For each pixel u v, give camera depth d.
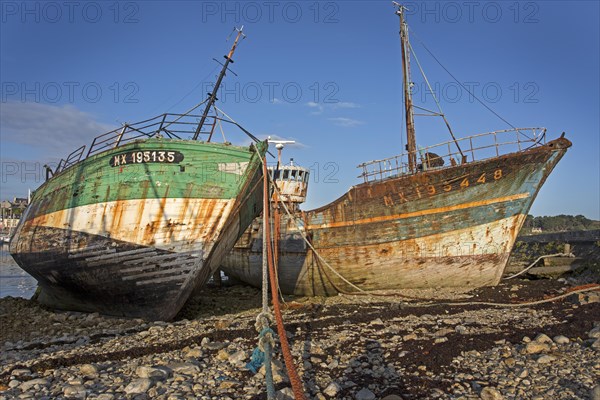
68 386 6.57
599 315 10.07
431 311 12.20
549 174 15.44
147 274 12.61
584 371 6.59
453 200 15.78
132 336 10.77
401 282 17.23
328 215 17.91
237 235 14.11
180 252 12.43
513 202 15.54
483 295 15.07
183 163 12.54
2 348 10.29
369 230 17.03
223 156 12.66
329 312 13.17
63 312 15.79
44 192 15.68
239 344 9.09
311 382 6.76
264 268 8.40
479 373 6.84
